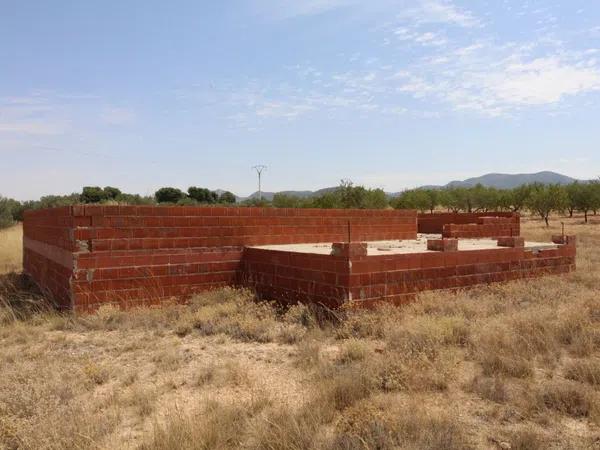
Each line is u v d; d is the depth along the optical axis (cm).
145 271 1139
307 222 1485
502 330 774
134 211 1124
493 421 505
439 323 812
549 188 5022
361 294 973
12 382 619
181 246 1194
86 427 493
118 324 991
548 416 508
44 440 459
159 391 616
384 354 704
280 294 1152
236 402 557
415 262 1063
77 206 1059
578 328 790
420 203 6325
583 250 2238
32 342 871
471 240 1802
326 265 1013
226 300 1152
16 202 4553
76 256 1056
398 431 461
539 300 1073
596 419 495
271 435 461
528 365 629
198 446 447
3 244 2517
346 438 446
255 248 1253
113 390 632
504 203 6362
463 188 6925
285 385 629
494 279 1241
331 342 844
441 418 488
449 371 620
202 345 836
